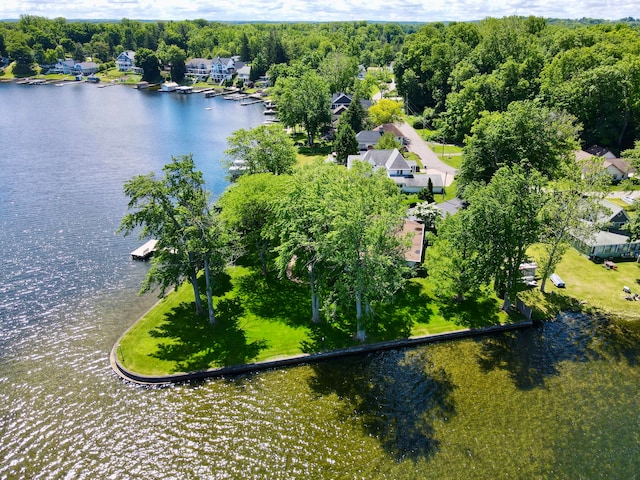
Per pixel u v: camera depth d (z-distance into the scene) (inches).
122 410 1400.1
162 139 4520.2
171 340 1689.2
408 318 1844.2
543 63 4350.4
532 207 1696.6
